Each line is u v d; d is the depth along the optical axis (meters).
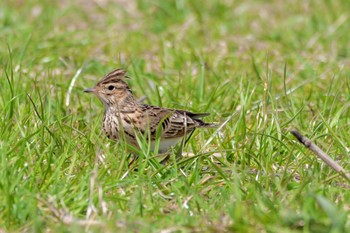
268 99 14.36
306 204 9.75
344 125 13.59
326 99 14.38
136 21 21.95
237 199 10.01
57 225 9.54
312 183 10.74
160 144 12.41
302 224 9.57
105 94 12.54
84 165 11.30
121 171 11.11
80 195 10.22
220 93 15.32
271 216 9.66
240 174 11.40
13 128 12.49
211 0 23.33
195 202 10.28
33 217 9.62
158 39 20.34
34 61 17.73
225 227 9.45
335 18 22.25
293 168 11.97
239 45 20.27
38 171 11.02
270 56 19.00
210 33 21.12
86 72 17.58
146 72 17.70
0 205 9.90
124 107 12.41
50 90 14.59
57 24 21.69
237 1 23.72
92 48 19.45
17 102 13.52
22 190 10.21
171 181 11.00
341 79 16.80
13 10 22.48
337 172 10.90
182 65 18.02
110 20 21.81
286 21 22.27
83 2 23.36
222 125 12.65
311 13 22.80
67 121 13.58
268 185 10.81
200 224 9.62
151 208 10.15
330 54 19.45
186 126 12.34
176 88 16.00
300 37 21.02
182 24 21.75
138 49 19.50
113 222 9.45
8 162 11.00
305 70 17.72
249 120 13.98
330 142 12.97
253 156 11.73
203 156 11.76
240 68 17.78
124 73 12.88
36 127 12.52
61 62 17.89
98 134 13.08
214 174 11.55
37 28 20.98
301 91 16.20
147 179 11.03
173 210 10.26
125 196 10.48
